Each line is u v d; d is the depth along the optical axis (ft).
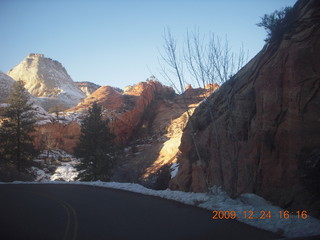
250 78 47.37
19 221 26.32
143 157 156.15
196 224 25.14
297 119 34.17
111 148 119.03
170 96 313.73
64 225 25.14
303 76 34.68
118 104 267.39
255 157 39.24
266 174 36.78
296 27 39.14
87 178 114.01
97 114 123.34
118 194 45.29
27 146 126.41
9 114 125.90
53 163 187.42
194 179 58.18
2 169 90.33
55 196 42.86
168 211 31.14
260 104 40.81
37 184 63.41
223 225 24.67
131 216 28.84
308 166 29.73
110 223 25.95
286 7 44.27
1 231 22.74
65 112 257.96
